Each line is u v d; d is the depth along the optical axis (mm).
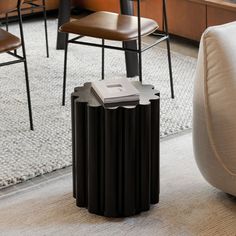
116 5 5270
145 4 4961
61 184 2670
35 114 3428
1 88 3838
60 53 4574
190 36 4648
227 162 2357
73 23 3410
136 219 2381
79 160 2381
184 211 2439
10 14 5395
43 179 2715
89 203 2400
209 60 2338
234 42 2334
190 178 2709
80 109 2295
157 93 2385
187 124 3285
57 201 2523
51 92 3777
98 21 3451
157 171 2426
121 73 4148
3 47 2975
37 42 4840
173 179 2699
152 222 2363
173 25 4770
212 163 2402
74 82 3953
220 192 2580
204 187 2627
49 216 2414
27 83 3162
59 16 4504
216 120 2342
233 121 2305
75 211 2443
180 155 2938
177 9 4684
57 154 2932
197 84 2412
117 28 3326
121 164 2309
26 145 3029
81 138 2340
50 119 3361
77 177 2416
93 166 2322
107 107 2229
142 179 2363
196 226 2336
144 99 2314
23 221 2383
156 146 2383
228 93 2299
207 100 2357
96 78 4039
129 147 2275
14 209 2467
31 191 2609
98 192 2373
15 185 2662
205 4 4395
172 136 3158
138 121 2279
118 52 4609
